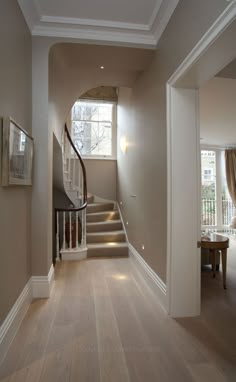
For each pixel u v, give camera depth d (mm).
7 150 1709
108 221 5180
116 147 6160
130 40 2697
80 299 2623
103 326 2104
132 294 2764
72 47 2729
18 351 1764
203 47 1642
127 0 2252
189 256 2279
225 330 2078
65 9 2373
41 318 2221
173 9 2189
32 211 2641
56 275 3355
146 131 3141
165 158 2391
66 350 1779
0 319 1668
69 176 5031
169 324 2154
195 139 2266
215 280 3285
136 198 3754
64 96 3639
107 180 6098
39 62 2637
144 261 3227
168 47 2334
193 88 2256
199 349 1820
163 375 1558
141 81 3395
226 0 1417
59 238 4367
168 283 2305
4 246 1754
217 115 4656
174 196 2242
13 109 1976
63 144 4434
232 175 7027
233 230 7051
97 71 3340
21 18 2215
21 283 2219
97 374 1552
